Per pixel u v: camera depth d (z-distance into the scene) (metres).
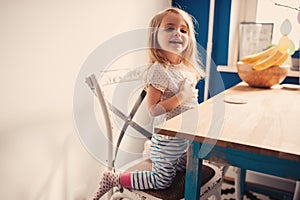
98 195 1.04
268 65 1.45
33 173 1.14
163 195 0.98
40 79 1.10
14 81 1.00
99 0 1.33
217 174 1.15
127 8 1.53
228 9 1.90
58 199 1.28
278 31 1.95
